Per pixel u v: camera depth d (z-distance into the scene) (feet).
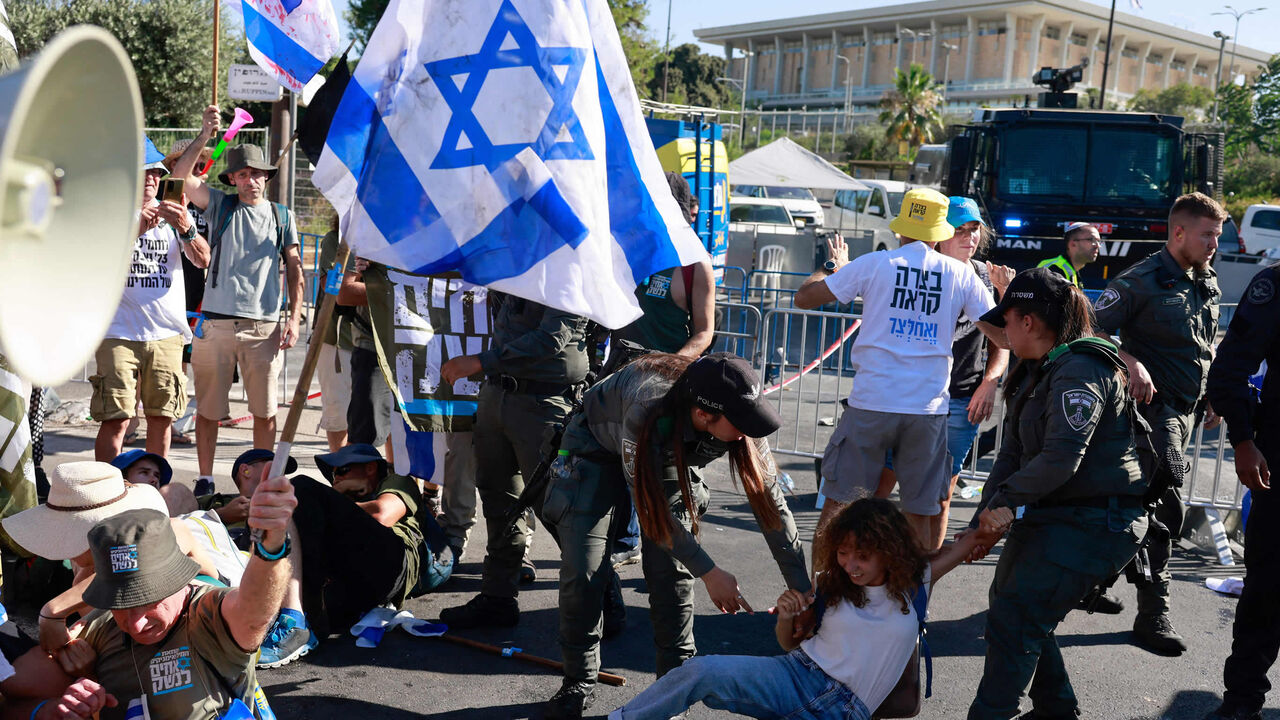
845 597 9.89
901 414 14.93
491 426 14.16
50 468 20.35
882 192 72.54
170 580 8.48
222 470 21.35
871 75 351.05
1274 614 12.37
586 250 10.50
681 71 265.13
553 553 18.29
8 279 2.75
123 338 18.26
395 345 16.69
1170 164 43.42
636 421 10.64
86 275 3.05
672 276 14.98
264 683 12.96
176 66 74.69
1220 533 19.62
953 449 18.45
